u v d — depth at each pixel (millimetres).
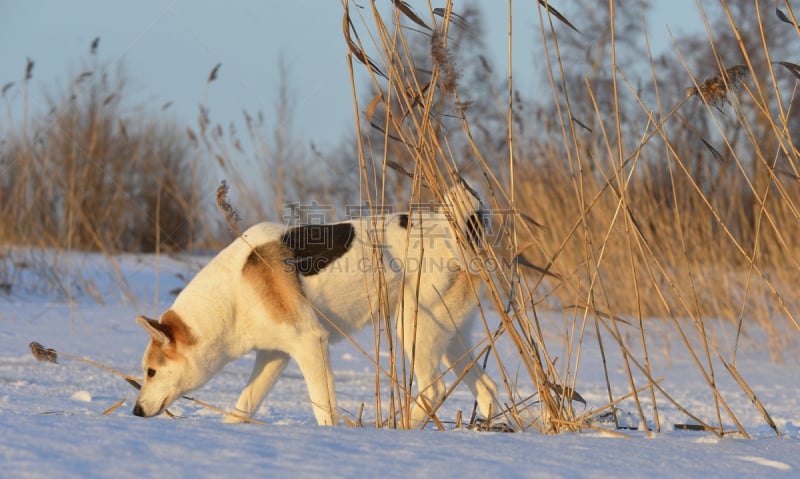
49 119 27641
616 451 6504
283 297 10586
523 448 6438
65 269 25219
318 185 21422
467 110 9062
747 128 8688
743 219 21266
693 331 20328
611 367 17094
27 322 19469
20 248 25125
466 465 5691
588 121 20938
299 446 5957
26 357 15203
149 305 23516
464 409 12672
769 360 18047
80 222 29484
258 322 10633
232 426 6656
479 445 6434
